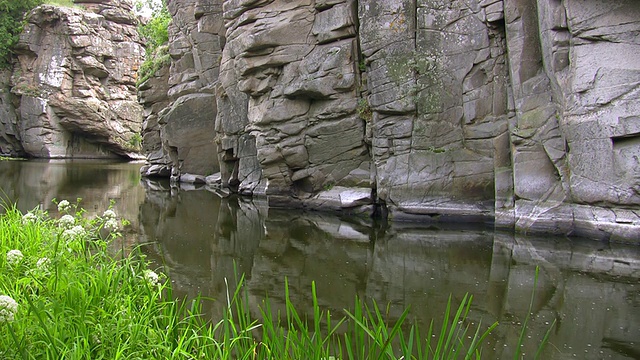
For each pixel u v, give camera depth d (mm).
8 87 37938
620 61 8984
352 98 13461
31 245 5301
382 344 3152
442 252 8742
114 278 4363
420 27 11930
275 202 14656
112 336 3461
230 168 19422
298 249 9086
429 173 11867
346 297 6301
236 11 15344
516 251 8695
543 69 10367
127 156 41562
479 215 11383
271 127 14461
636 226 8859
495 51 11297
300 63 14031
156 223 11688
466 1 11469
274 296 6328
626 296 6238
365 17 12562
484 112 11422
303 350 3326
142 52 42438
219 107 18969
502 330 5191
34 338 3219
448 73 11719
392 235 10352
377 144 12523
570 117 9516
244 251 8891
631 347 4801
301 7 14047
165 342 3590
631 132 8805
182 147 22484
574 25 9328
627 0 8883
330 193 13828
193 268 7648
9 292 3889
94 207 13688
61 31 37656
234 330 3775
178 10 23500
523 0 10523
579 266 7621
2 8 37875
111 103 40188
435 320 5477
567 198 9828
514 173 10500
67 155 39469
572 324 5359
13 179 20266
